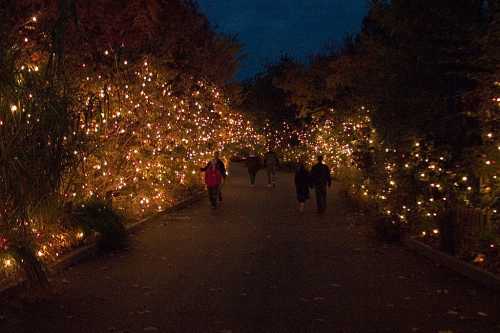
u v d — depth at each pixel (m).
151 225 19.59
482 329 8.05
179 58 32.56
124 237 15.06
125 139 19.67
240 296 9.99
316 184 22.95
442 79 17.38
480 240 11.98
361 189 25.00
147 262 13.14
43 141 9.56
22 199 9.39
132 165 20.44
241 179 46.72
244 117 66.19
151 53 24.83
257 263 13.00
